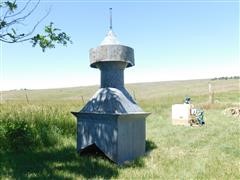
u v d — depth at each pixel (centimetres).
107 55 349
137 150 354
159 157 355
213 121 686
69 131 509
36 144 419
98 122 341
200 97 1520
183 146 420
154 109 990
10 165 317
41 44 289
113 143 325
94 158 348
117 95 347
